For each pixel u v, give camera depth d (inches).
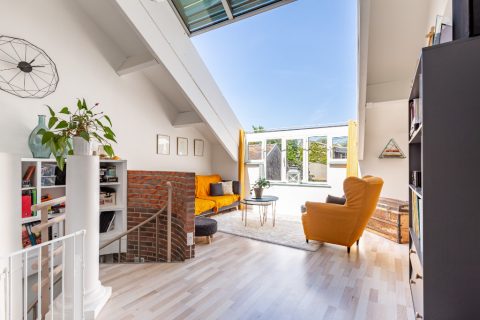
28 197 108.3
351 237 121.3
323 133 213.0
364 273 100.9
